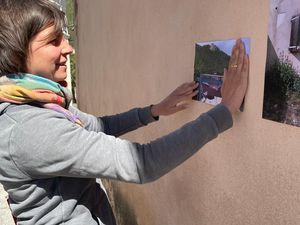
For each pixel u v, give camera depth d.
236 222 1.55
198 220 1.92
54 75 1.19
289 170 1.21
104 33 4.39
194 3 1.82
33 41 1.12
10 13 1.10
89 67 5.95
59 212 1.18
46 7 1.13
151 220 2.71
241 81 1.38
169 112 1.68
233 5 1.48
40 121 1.09
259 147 1.36
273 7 1.25
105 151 1.10
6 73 1.15
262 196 1.36
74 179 1.19
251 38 1.37
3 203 4.19
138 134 2.86
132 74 3.06
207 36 1.69
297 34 1.13
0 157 1.13
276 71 1.24
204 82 1.70
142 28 2.72
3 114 1.13
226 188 1.61
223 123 1.19
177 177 2.16
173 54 2.12
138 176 1.11
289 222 1.22
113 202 4.03
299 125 1.14
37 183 1.15
